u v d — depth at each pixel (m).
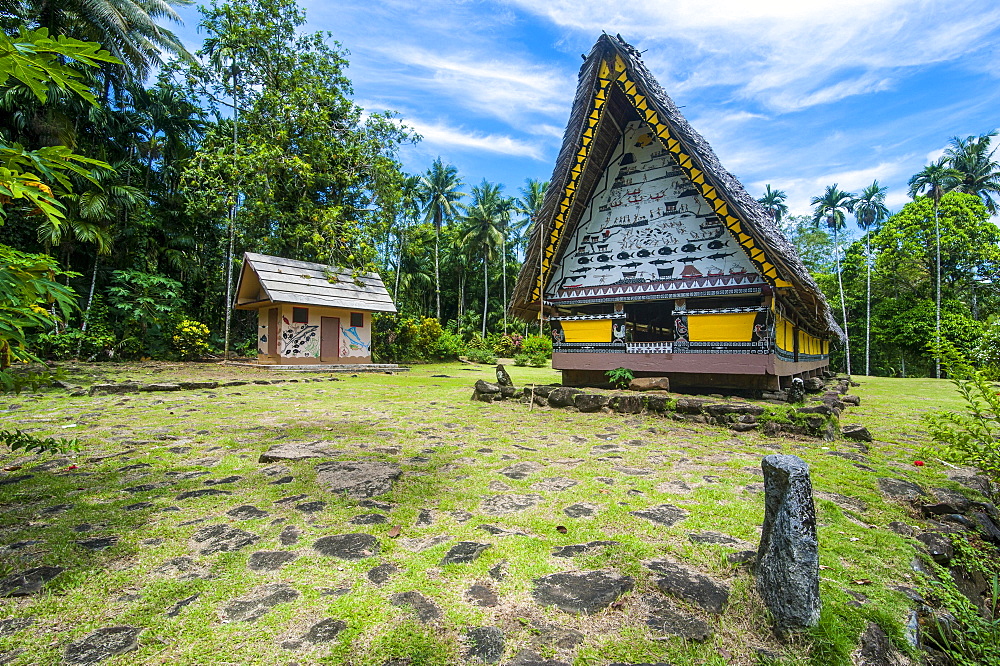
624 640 2.00
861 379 20.11
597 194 9.14
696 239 8.17
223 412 7.51
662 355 8.41
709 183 7.46
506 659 1.87
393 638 1.96
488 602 2.25
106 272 19.11
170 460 4.59
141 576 2.43
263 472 4.18
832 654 1.92
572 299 9.32
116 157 18.50
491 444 5.52
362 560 2.64
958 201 27.03
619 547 2.78
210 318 24.27
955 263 28.36
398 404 8.82
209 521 3.13
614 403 7.67
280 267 17.61
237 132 20.95
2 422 6.46
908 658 1.99
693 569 2.55
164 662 1.82
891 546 2.90
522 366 26.00
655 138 8.61
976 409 3.63
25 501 3.45
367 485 3.82
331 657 1.85
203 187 19.72
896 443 5.86
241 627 2.03
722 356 7.89
